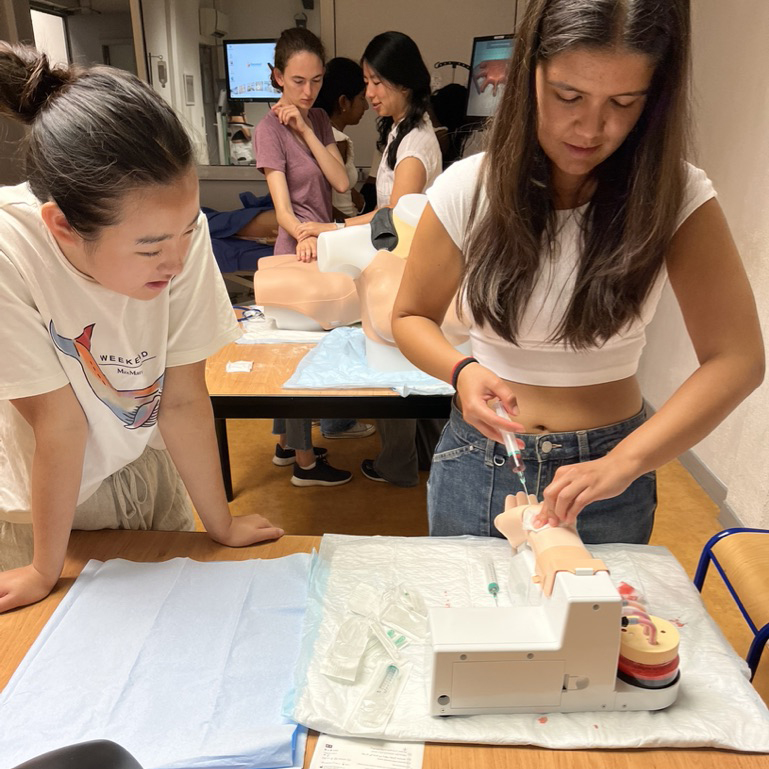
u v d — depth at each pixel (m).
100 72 0.74
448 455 1.11
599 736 0.74
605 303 0.89
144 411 1.00
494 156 0.88
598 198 0.88
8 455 1.03
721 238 0.86
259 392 1.72
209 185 4.26
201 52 3.99
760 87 2.22
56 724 0.76
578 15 0.72
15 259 0.82
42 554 0.96
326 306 2.06
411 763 0.72
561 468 0.86
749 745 0.73
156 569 1.01
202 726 0.76
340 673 0.81
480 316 0.97
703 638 0.88
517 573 0.91
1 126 0.87
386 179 2.55
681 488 2.64
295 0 3.90
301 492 2.65
